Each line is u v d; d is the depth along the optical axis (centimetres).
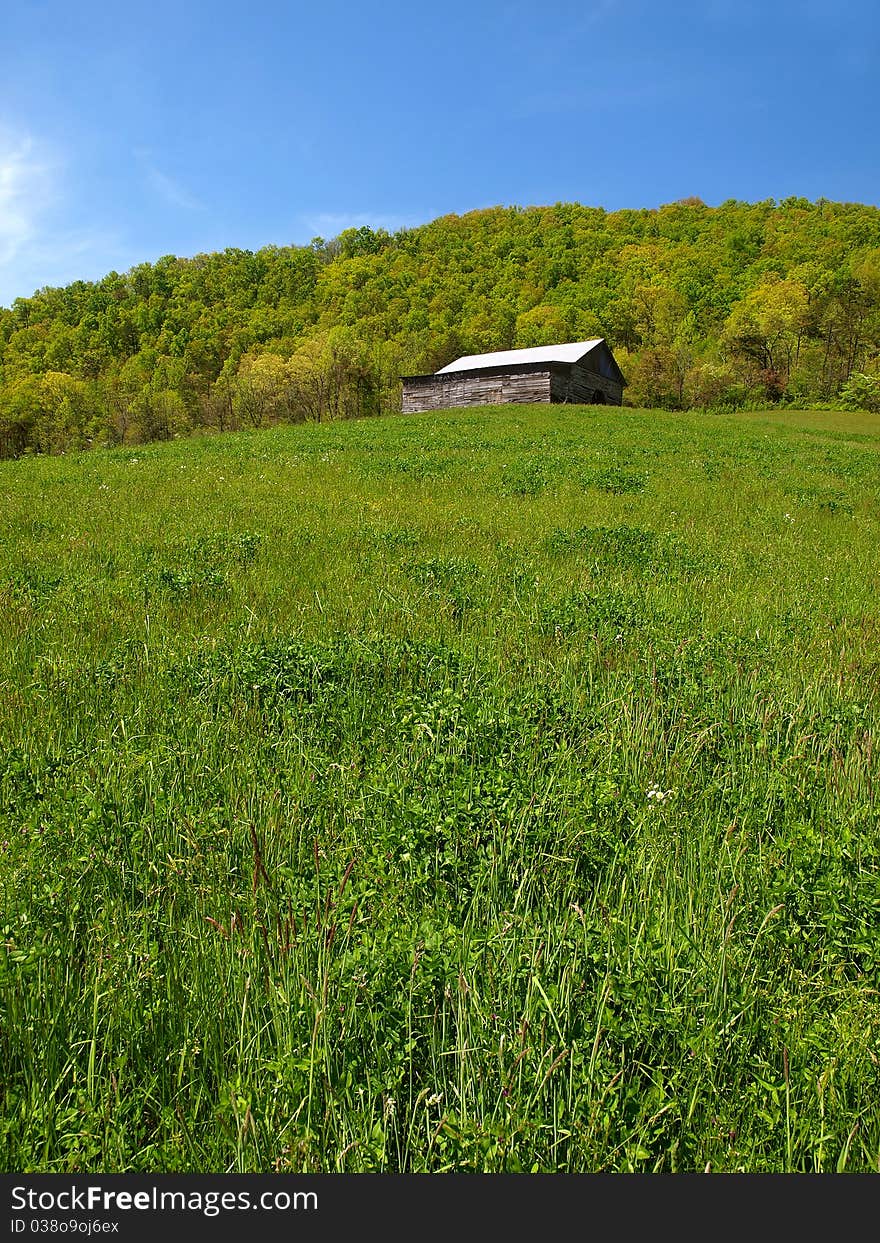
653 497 1683
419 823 366
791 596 909
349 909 312
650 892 346
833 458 2817
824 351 10425
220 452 2583
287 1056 240
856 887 324
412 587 848
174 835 372
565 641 686
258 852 327
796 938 309
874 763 473
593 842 371
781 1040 267
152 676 574
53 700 530
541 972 281
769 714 534
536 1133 227
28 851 339
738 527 1382
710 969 291
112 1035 264
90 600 780
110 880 337
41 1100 242
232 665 573
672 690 572
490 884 340
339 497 1534
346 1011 262
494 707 520
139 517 1279
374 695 551
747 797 429
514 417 4159
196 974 288
